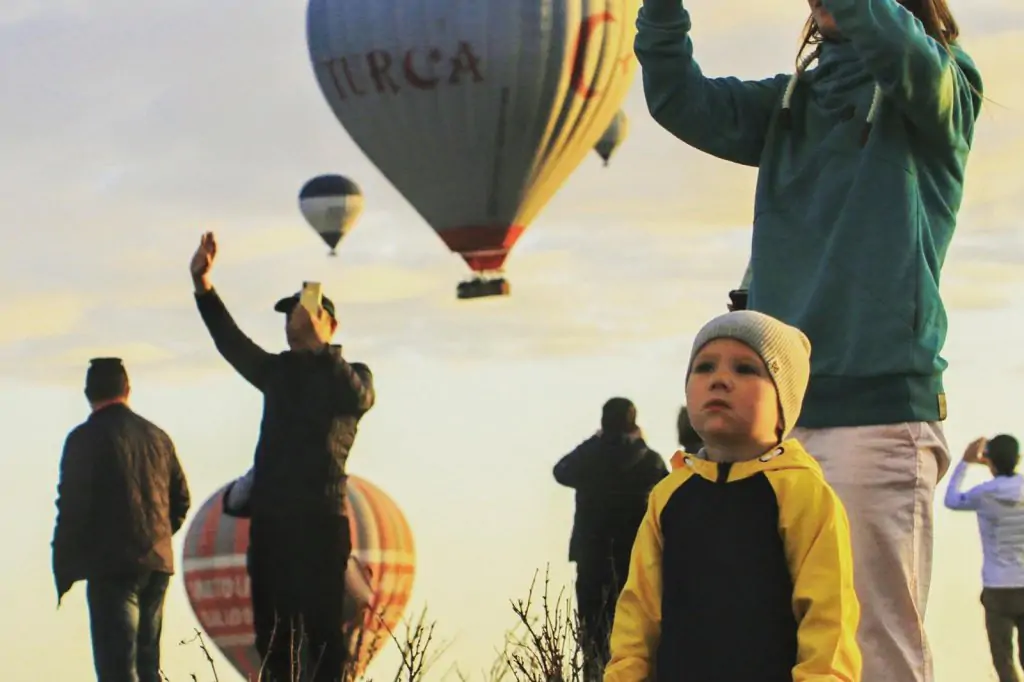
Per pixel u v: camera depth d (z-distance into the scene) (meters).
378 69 21.98
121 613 8.99
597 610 8.78
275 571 7.93
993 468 11.79
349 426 8.06
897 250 5.59
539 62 21.67
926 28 5.82
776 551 4.49
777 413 4.62
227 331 8.12
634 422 8.98
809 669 4.40
